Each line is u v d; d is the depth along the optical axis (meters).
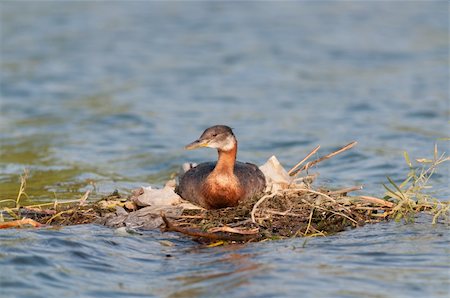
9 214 11.89
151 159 17.17
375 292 8.76
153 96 24.89
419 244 10.48
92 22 36.66
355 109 22.61
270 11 39.28
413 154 16.89
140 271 9.55
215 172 11.63
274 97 24.59
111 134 19.92
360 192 13.59
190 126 20.92
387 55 30.55
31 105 23.67
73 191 13.83
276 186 12.02
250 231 10.67
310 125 20.78
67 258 9.77
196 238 10.76
